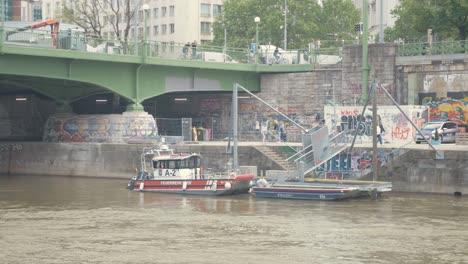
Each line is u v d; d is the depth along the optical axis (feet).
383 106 291.38
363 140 293.23
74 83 310.24
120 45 304.50
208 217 206.18
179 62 317.42
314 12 563.89
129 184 265.34
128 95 311.68
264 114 345.10
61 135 334.65
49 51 281.54
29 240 177.58
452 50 307.99
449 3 346.13
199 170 260.62
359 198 235.40
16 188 272.51
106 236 181.88
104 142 321.52
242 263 155.74
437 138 278.05
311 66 335.26
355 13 579.48
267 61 344.08
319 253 163.94
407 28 506.07
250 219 202.39
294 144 291.17
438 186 242.58
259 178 254.27
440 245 170.30
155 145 303.89
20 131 379.35
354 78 326.65
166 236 181.47
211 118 361.92
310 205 224.53
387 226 190.70
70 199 242.17
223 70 333.83
